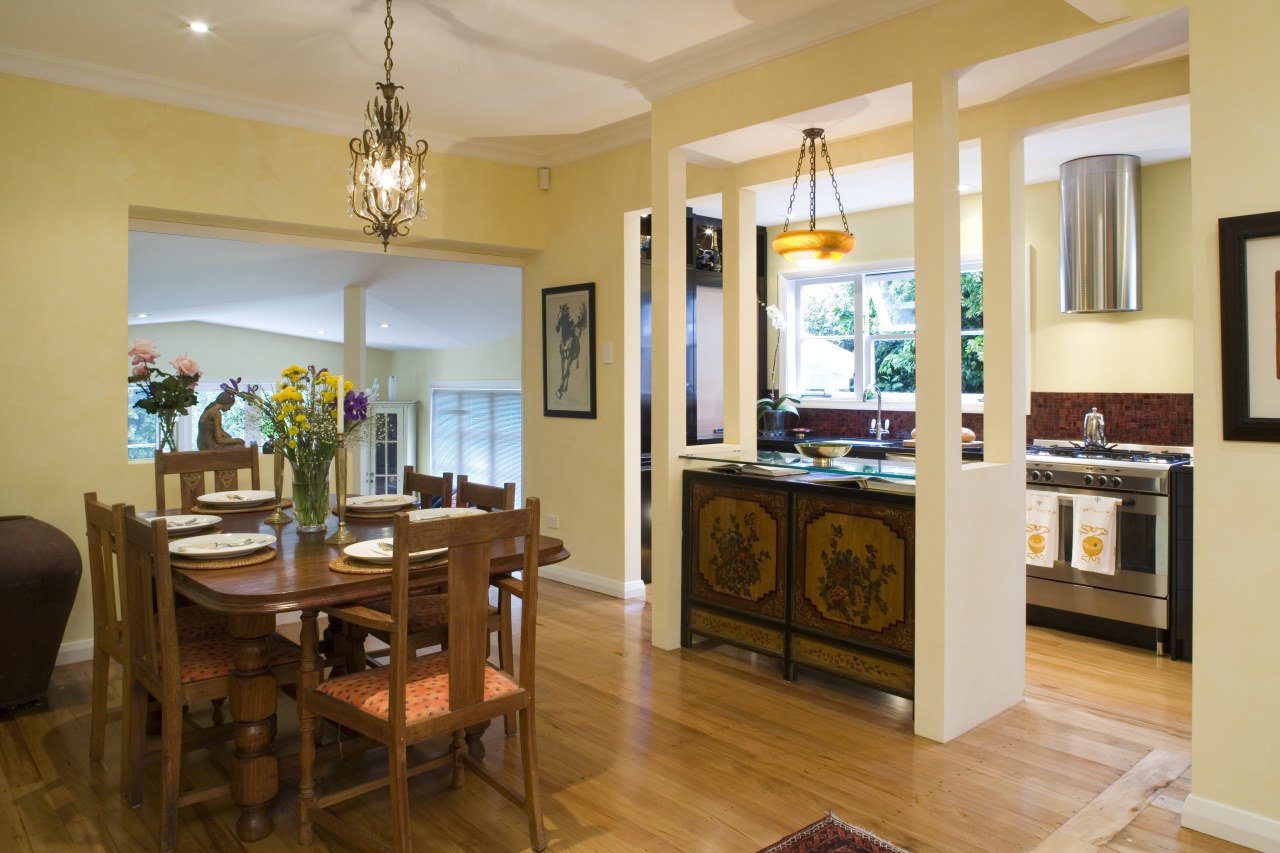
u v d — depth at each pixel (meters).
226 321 8.98
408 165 2.97
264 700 2.40
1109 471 4.18
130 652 2.52
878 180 5.18
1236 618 2.35
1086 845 2.35
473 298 7.01
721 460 3.88
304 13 3.27
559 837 2.40
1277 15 2.24
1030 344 5.23
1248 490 2.32
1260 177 2.27
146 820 2.49
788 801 2.61
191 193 4.16
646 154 4.80
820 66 3.34
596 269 5.16
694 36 3.50
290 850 2.34
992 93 3.25
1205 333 2.38
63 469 3.84
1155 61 2.92
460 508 3.17
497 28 3.42
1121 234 4.57
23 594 3.16
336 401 2.97
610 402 5.11
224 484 3.80
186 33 3.47
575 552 5.41
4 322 3.68
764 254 6.79
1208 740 2.41
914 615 3.14
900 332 6.16
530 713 2.35
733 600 3.86
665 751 2.96
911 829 2.44
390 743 2.13
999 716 3.29
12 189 3.68
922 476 3.05
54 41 3.55
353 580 2.34
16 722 3.19
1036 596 4.49
